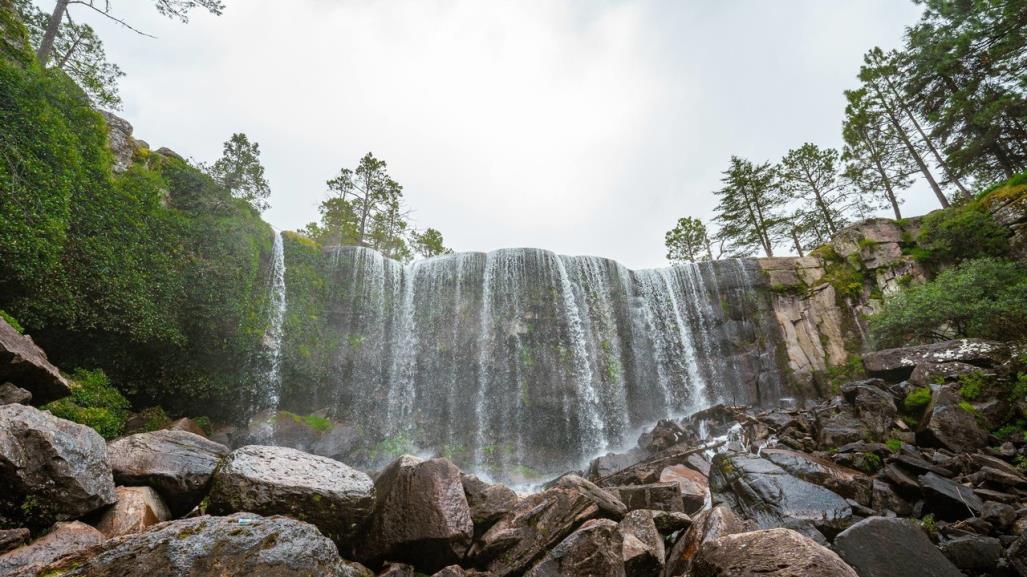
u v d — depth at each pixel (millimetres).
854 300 23234
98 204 13406
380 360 22297
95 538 4496
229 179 23328
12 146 10758
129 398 14680
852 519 7188
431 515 5984
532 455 20891
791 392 22188
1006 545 6227
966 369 11492
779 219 35469
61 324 12188
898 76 28047
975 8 20922
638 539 5996
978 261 16922
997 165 24750
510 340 23031
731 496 8617
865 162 30469
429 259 25297
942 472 8336
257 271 18734
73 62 24188
